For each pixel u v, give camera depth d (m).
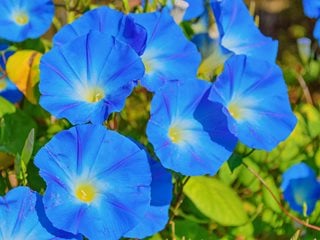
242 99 0.57
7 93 0.73
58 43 0.56
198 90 0.53
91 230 0.48
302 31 1.15
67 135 0.48
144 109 0.73
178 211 0.67
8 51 0.74
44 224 0.48
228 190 0.64
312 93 0.96
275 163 0.75
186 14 0.68
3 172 0.67
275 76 0.56
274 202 0.71
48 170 0.47
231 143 0.54
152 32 0.58
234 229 0.69
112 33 0.56
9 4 0.69
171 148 0.52
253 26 0.65
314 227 0.67
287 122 0.57
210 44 0.64
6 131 0.65
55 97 0.52
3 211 0.47
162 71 0.58
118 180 0.50
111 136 0.49
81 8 0.73
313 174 0.70
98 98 0.53
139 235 0.54
